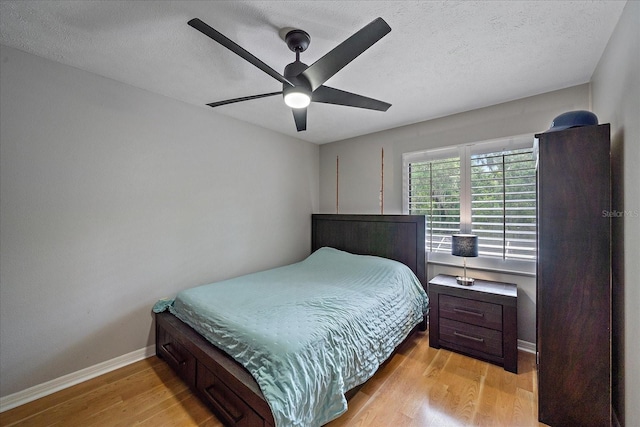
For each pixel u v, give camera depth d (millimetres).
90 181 2037
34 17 1435
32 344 1814
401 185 3227
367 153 3543
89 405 1756
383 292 2287
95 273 2070
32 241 1810
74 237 1974
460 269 2779
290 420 1212
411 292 2623
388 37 1597
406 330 2334
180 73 2039
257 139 3227
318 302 1995
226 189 2910
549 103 2314
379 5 1352
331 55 1322
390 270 2656
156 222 2389
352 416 1655
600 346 1491
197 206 2670
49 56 1815
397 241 3086
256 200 3219
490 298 2207
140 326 2301
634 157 1303
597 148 1499
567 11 1391
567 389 1559
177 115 2514
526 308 2436
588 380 1515
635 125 1283
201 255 2701
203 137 2711
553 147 1597
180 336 1949
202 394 1739
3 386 1719
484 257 2646
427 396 1837
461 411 1700
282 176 3543
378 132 3438
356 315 1864
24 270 1784
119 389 1907
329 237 3736
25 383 1789
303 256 3846
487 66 1920
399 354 2369
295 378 1314
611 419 1528
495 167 2586
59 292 1917
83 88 1998
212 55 1803
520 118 2451
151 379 2018
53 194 1883
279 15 1421
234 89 2297
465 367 2168
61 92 1907
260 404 1286
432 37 1599
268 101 2551
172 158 2486
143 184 2309
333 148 3928
